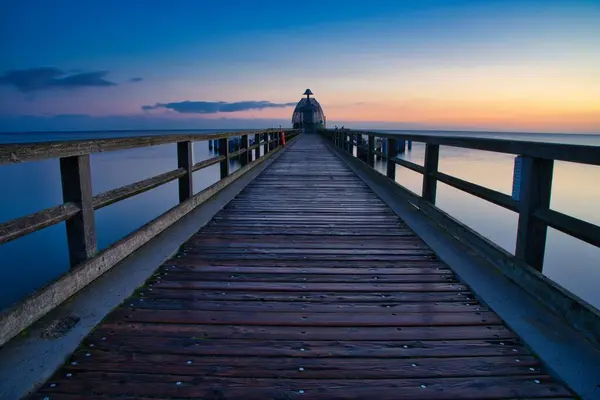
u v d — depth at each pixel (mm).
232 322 2234
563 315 2211
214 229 4277
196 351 1935
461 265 3115
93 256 2734
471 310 2412
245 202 5836
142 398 1604
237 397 1619
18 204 15062
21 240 9094
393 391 1675
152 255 3258
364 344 2025
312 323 2238
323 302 2514
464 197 15312
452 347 2004
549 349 1943
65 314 2230
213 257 3352
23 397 1595
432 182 4859
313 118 62000
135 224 10617
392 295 2631
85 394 1620
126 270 2912
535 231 2621
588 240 2070
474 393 1668
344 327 2199
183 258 3314
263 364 1842
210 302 2488
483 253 3262
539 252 2635
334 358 1901
